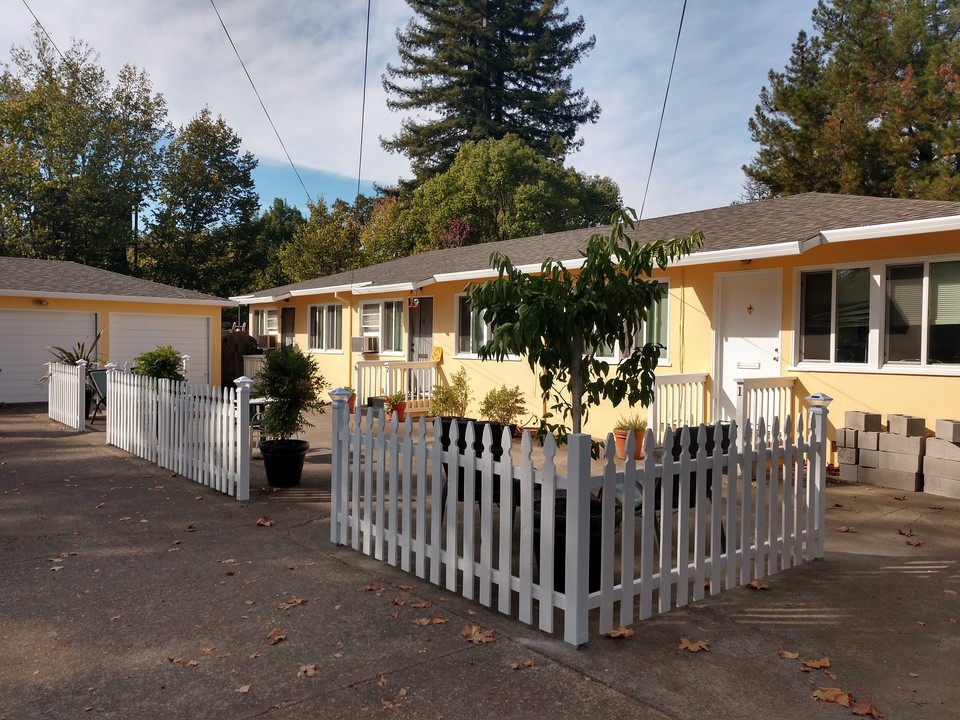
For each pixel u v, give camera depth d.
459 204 33.59
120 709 3.22
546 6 39.59
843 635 4.07
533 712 3.20
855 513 6.85
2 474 8.48
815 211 10.08
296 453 7.83
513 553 5.55
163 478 8.28
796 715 3.20
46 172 32.84
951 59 18.59
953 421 7.60
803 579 5.00
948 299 7.87
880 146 19.58
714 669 3.63
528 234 31.56
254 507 6.95
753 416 8.64
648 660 3.71
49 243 31.80
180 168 35.72
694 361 10.39
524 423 12.62
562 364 5.08
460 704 3.27
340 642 3.91
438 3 40.28
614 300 4.84
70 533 6.02
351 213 41.88
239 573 5.04
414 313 15.99
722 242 9.41
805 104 21.31
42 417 14.39
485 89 39.44
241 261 38.03
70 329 17.88
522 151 33.38
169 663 3.66
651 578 4.22
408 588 4.73
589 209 34.94
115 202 33.47
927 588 4.84
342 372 18.28
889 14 20.42
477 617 4.25
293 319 20.81
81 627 4.10
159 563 5.25
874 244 8.41
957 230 7.15
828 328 8.95
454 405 13.84
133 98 35.16
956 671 3.64
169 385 8.73
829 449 8.86
